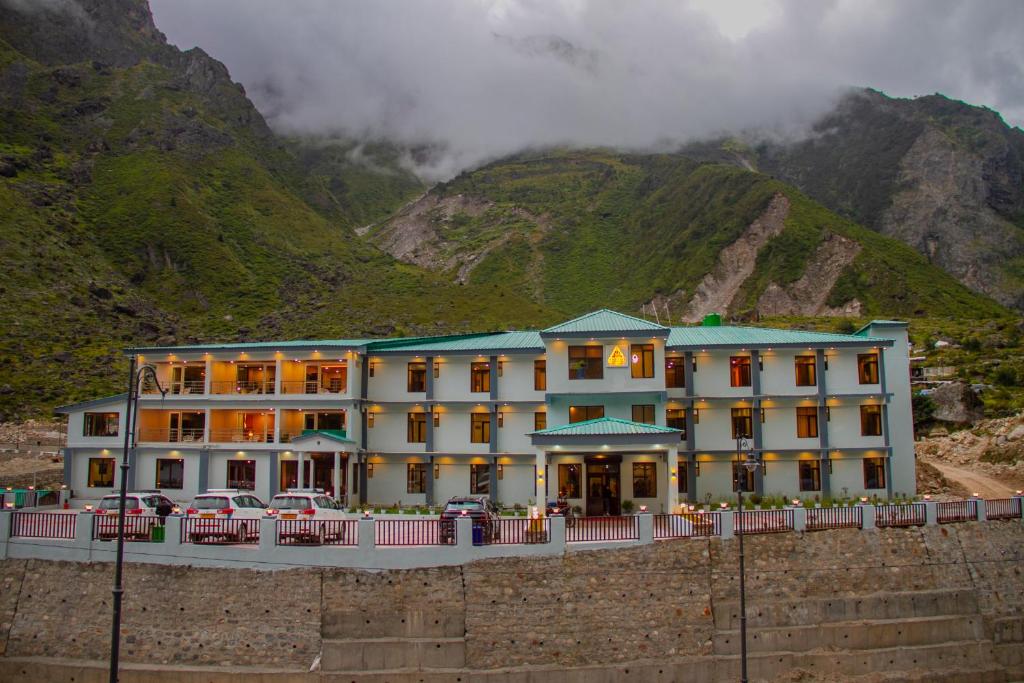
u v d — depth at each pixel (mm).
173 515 32094
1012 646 33781
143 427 54125
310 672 28781
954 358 105500
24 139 179125
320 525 30812
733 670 30453
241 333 124250
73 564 31297
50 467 61656
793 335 53000
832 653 31766
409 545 30844
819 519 34562
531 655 29797
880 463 50406
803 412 50781
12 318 105812
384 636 29641
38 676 29625
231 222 174250
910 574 34781
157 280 143000
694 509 42031
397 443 52969
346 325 129125
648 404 48469
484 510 40594
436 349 52500
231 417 54719
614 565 31047
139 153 188875
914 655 32406
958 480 60500
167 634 29984
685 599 31234
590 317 51812
